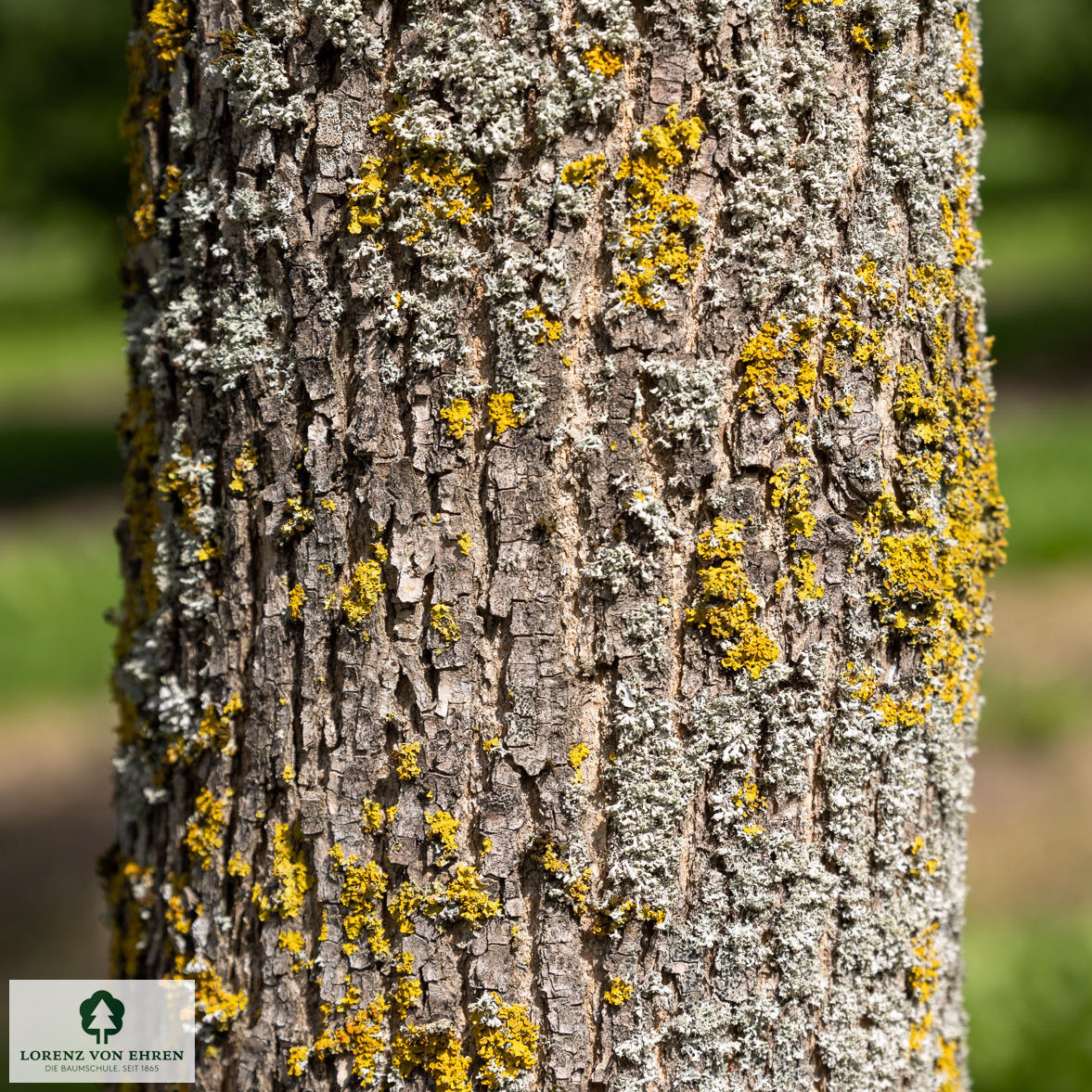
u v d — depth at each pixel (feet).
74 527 12.09
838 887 3.12
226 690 3.15
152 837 3.22
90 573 10.50
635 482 3.07
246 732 3.14
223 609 3.15
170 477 3.16
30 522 12.41
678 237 3.06
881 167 3.09
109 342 24.34
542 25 3.05
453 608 3.08
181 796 3.19
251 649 3.14
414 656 3.09
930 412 3.12
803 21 3.06
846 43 3.08
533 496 3.07
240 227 3.10
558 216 3.06
